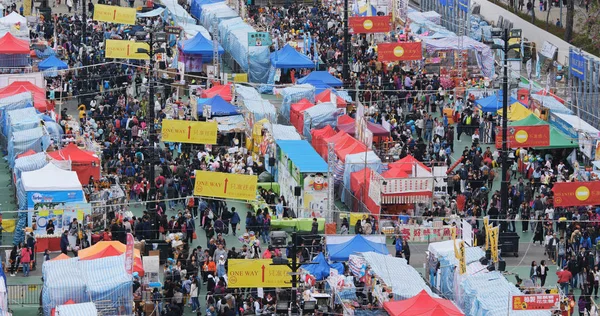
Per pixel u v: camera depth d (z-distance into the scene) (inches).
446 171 5900.6
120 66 7824.8
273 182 6269.7
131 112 7012.8
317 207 5743.1
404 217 5575.8
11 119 6446.9
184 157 6269.7
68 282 4515.3
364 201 5895.7
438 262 4975.4
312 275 4845.0
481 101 7214.6
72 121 6855.3
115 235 5329.7
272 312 4576.8
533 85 7726.4
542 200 5767.7
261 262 4471.0
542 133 6048.2
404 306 4384.8
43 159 5876.0
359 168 6043.3
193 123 5634.8
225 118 6884.8
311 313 4183.1
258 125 6535.4
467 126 7145.7
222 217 5595.5
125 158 6215.6
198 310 4815.5
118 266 4707.2
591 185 5231.3
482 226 5777.6
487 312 4360.2
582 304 4886.8
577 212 5669.3
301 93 7308.1
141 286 4798.2
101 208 5472.4
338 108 6968.5
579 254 5083.7
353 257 4948.3
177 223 5423.2
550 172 6200.8
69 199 5452.8
